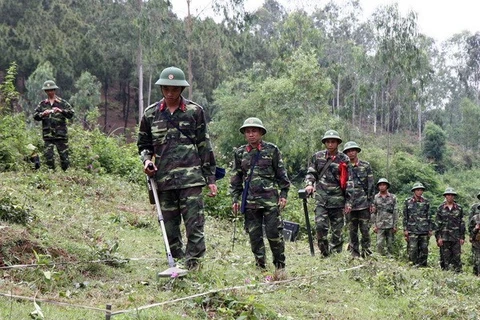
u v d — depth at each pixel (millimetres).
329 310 5512
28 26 47625
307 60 38656
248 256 8461
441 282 8289
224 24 36125
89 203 10586
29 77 42656
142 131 5793
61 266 5316
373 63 46875
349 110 43562
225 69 50406
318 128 36625
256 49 56094
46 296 4547
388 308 6078
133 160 16062
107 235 7852
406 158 45625
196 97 47438
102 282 5266
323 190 9414
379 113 67250
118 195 12391
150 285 5270
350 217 10602
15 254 5453
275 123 37844
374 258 8789
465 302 6500
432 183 42594
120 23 43625
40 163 12375
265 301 5305
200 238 5609
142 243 8062
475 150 64250
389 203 13422
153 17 35125
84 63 48062
